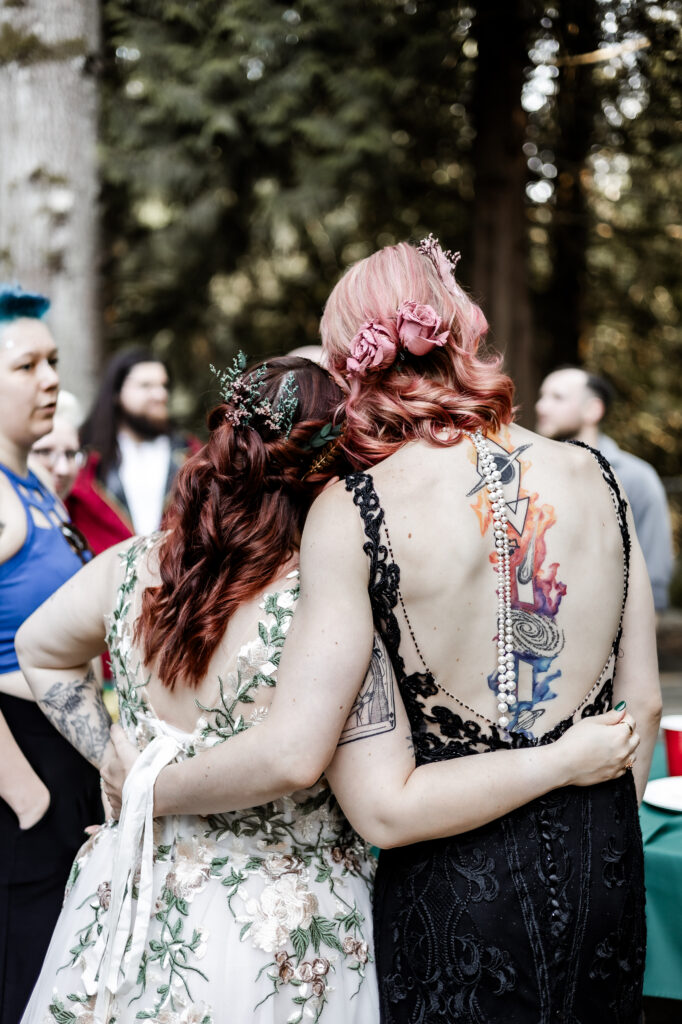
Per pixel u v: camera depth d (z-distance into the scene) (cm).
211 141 720
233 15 671
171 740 136
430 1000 121
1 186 509
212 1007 126
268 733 120
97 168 530
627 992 126
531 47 451
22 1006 179
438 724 124
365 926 136
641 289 784
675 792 187
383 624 123
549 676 125
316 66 668
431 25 596
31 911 182
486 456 125
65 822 186
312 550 123
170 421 432
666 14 361
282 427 135
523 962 119
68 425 319
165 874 134
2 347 200
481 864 122
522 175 608
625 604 136
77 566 205
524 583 123
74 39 510
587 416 409
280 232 817
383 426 129
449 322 130
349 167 712
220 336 901
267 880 131
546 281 806
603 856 123
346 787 123
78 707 156
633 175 582
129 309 877
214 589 131
